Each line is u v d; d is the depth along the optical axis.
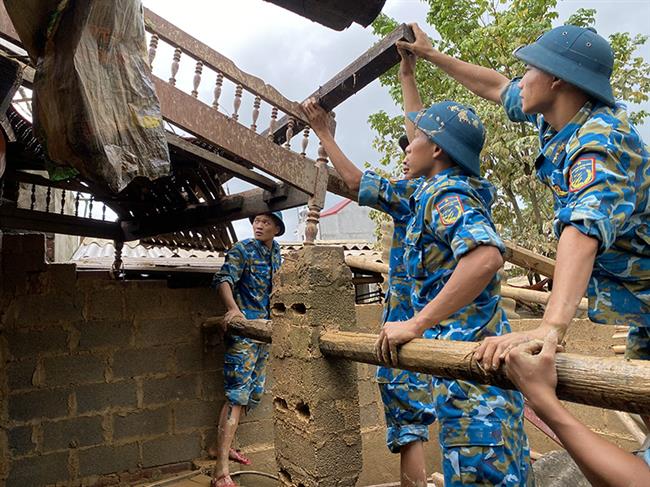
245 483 4.52
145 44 2.08
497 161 8.29
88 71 1.87
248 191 4.27
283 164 3.33
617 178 1.39
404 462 2.70
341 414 2.43
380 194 2.69
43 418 3.94
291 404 2.54
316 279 2.43
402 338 1.83
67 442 4.00
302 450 2.44
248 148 3.19
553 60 1.63
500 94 2.40
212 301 4.62
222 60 3.09
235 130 3.14
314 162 3.50
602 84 1.59
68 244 8.63
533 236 8.12
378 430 5.19
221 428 4.04
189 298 4.54
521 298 4.90
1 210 4.31
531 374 1.26
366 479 5.06
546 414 1.23
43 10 1.75
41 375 3.96
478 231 1.80
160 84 2.85
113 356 4.21
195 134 2.98
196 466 4.33
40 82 1.90
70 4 1.78
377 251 7.75
